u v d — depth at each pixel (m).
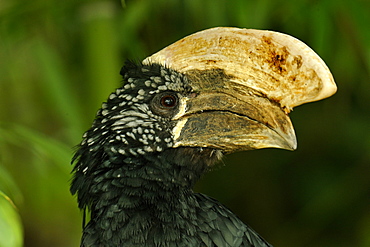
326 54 14.34
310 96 8.79
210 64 9.32
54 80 13.81
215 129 9.35
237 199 18.42
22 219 16.44
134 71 9.66
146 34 15.18
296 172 17.83
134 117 9.44
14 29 13.98
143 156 9.41
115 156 9.42
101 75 13.75
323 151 17.66
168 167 9.42
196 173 9.62
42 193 15.68
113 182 9.25
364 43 12.88
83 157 9.74
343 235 17.27
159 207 9.12
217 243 9.25
